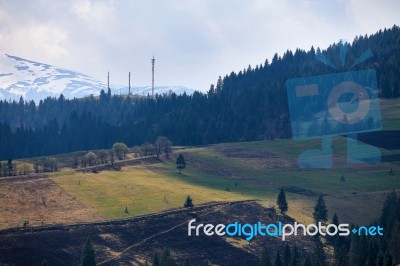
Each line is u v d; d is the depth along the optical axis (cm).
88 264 12281
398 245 13475
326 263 13862
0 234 13512
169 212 15800
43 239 13638
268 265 13112
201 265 13975
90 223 14638
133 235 14550
